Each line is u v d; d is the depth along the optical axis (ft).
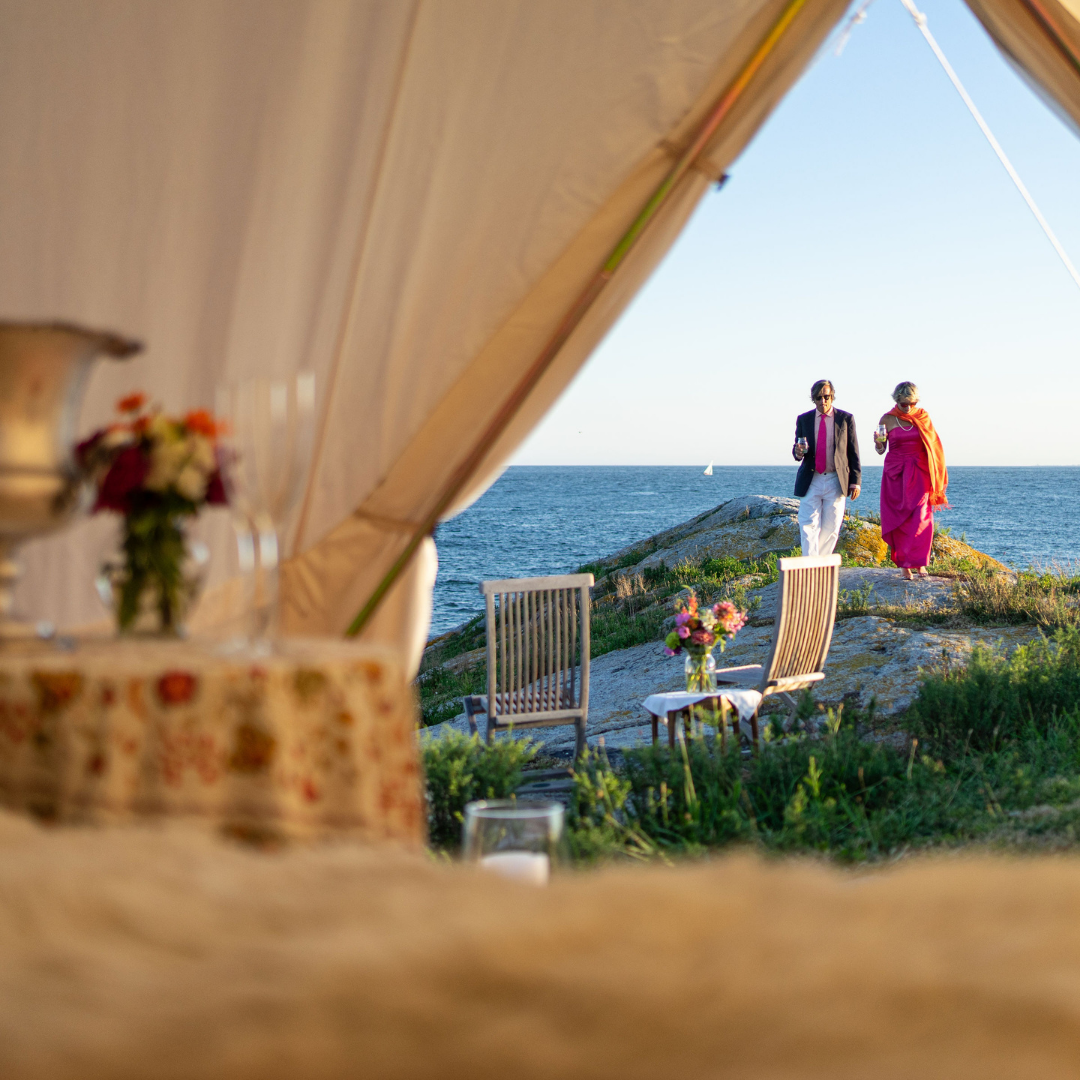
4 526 7.87
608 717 30.17
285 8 14.48
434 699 43.60
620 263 15.42
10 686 6.99
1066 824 14.35
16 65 14.51
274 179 14.79
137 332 14.89
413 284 15.23
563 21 14.69
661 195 15.12
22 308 14.74
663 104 14.82
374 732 7.88
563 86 14.82
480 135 14.92
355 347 15.30
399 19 14.52
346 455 15.58
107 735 6.95
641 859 14.87
